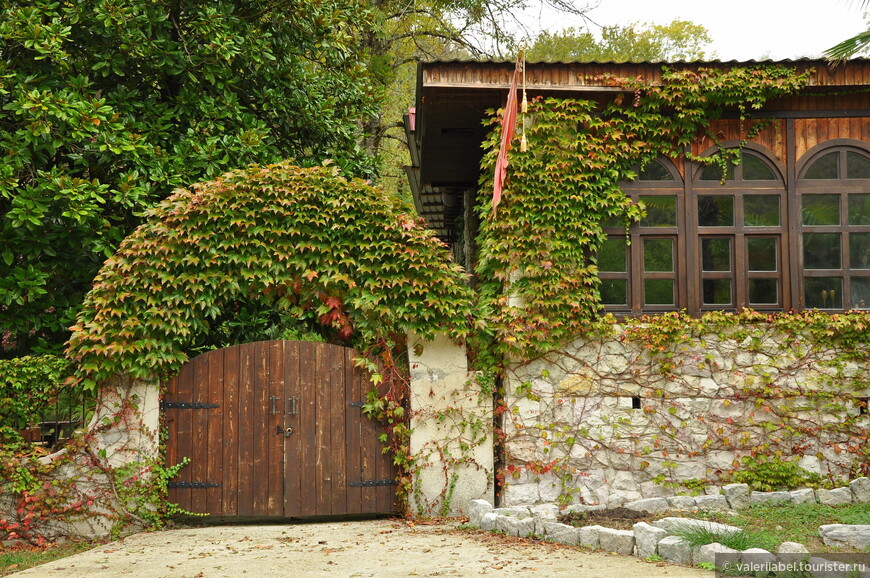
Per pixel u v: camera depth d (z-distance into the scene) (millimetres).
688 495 8156
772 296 8609
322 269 8164
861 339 8391
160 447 8031
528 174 8430
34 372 7781
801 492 7762
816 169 8727
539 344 8242
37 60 9375
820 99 8727
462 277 8250
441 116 9281
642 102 8531
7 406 7773
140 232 7977
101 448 7836
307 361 8320
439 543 6824
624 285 8602
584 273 8375
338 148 11922
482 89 8328
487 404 8344
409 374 8328
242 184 8117
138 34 9516
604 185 8500
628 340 8367
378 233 8227
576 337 8414
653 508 7609
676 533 6051
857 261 8641
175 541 7215
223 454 8141
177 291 7973
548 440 8250
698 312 8555
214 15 9945
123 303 7855
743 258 8633
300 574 5723
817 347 8383
